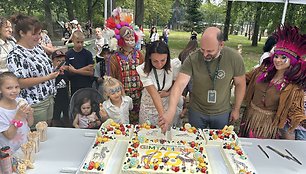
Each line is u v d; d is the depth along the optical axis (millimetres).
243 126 2156
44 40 3635
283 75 1889
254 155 1614
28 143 1454
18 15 2039
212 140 1657
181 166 1365
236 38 26516
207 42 1648
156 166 1342
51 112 2316
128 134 1705
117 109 2164
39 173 1338
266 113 1984
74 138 1730
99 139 1614
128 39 2340
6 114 1546
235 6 15594
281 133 2018
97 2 20531
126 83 2408
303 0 4105
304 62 1811
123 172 1320
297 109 1843
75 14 19453
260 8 13766
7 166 1268
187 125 1838
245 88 2043
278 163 1539
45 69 2061
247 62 10477
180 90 1842
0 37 2824
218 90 1958
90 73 3123
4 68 2709
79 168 1343
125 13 2537
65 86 3064
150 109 2170
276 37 1934
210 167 1386
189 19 23844
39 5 15734
